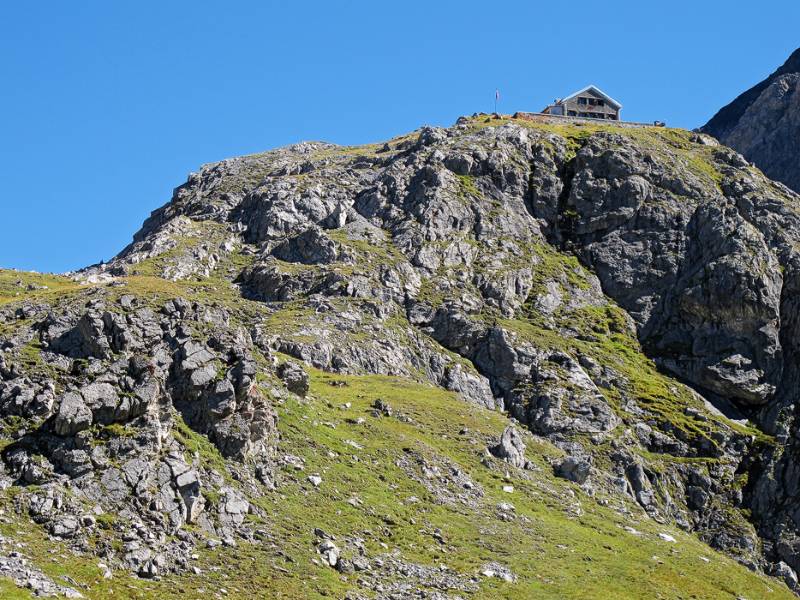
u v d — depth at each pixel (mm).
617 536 108875
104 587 68750
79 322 87188
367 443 106375
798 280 160625
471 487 106500
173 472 79000
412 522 94250
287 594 75062
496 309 157875
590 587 93000
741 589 105750
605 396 143375
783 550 130000
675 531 123125
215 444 86625
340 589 78500
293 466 93062
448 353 146625
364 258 159750
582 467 121375
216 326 93562
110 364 84125
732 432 144000
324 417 108500
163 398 83062
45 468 76312
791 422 147625
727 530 131625
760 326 158000
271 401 101125
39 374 83312
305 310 146625
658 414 143625
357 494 94375
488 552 93938
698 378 155625
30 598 64125
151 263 161875
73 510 73812
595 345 156000
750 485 137750
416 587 82938
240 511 82188
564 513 110188
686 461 137875
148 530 74812
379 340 142250
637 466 131000
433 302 153625
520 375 143375
